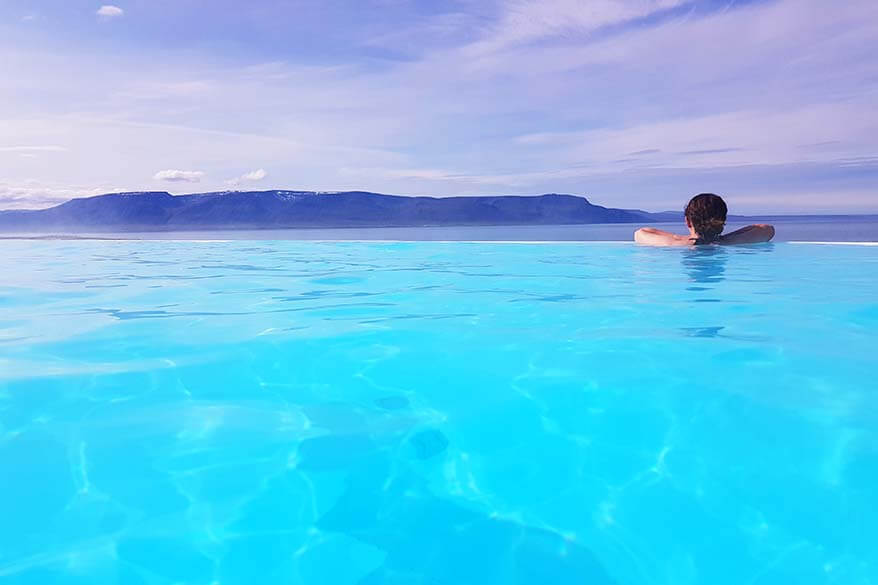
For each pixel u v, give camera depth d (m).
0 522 1.10
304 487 1.22
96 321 2.75
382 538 1.05
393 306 3.12
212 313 2.95
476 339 2.36
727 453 1.34
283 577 0.94
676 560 0.98
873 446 1.34
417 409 1.63
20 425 1.52
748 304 3.02
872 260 4.70
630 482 1.23
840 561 0.97
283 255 6.38
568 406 1.63
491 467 1.31
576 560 0.98
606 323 2.63
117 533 1.06
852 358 2.00
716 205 5.54
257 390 1.79
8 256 6.40
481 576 0.95
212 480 1.25
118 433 1.47
